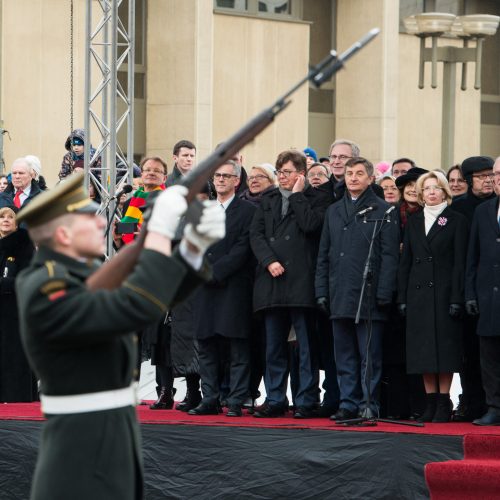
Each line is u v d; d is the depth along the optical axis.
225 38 39.88
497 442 13.57
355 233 15.32
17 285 7.91
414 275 15.35
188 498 14.57
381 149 41.66
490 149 46.66
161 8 38.41
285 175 15.96
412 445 13.82
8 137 35.19
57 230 7.93
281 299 15.63
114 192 21.73
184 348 16.48
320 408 16.06
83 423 7.83
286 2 41.53
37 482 7.91
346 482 14.02
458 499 13.41
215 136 39.75
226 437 14.53
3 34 35.16
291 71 40.91
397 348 15.84
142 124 38.59
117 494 7.86
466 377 15.73
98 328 7.52
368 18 41.69
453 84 30.94
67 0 35.72
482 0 45.78
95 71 35.84
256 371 17.00
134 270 7.64
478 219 15.09
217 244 16.03
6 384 17.77
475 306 14.96
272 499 14.29
